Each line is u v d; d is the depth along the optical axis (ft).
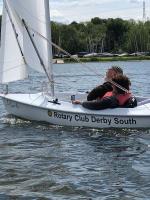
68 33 538.88
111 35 593.83
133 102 51.08
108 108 50.78
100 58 467.52
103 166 37.11
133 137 47.60
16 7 57.72
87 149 42.78
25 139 47.03
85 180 33.55
